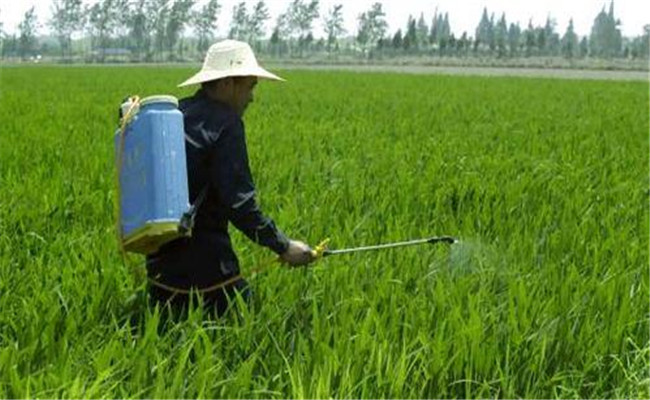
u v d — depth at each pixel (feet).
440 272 18.24
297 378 12.75
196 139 14.43
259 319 14.84
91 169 30.68
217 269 15.23
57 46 606.14
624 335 15.19
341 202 25.39
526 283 17.43
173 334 14.60
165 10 464.65
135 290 16.16
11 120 52.70
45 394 11.97
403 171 31.48
